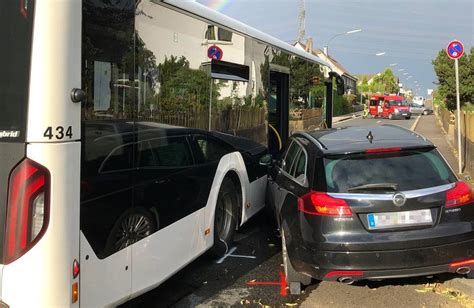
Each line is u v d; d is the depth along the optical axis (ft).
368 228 13.78
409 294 15.51
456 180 14.98
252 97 23.07
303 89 35.78
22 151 9.11
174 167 14.65
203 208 16.96
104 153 10.90
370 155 15.10
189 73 15.94
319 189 14.58
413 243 13.65
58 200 9.35
